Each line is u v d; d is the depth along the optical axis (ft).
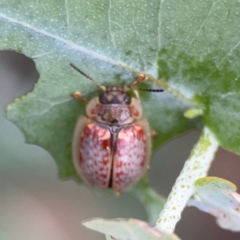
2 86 0.35
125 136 0.32
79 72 0.31
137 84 0.31
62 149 0.32
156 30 0.30
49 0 0.30
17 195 0.37
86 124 0.32
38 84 0.31
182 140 0.36
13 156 0.35
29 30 0.30
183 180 0.30
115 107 0.32
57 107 0.31
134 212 0.36
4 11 0.30
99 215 0.37
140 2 0.29
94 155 0.32
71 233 0.37
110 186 0.32
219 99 0.30
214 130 0.30
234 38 0.30
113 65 0.30
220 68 0.30
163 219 0.30
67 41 0.30
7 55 0.35
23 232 0.37
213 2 0.29
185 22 0.30
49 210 0.37
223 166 0.37
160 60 0.30
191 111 0.30
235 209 0.30
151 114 0.31
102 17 0.30
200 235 0.37
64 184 0.37
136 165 0.32
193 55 0.30
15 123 0.31
